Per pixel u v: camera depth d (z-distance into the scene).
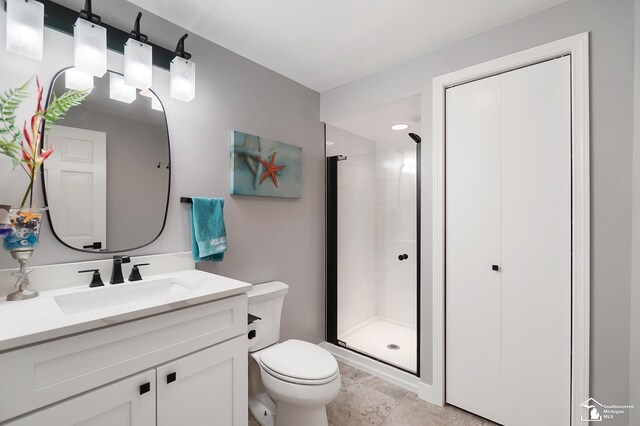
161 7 1.47
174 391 1.02
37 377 0.75
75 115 1.26
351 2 1.45
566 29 1.44
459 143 1.80
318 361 1.49
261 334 1.77
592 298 1.37
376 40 1.77
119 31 1.38
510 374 1.62
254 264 2.00
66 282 1.20
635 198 1.27
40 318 0.84
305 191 2.39
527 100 1.57
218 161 1.78
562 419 1.46
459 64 1.78
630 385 1.29
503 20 1.59
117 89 1.38
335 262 2.55
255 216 2.01
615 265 1.32
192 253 1.60
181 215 1.60
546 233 1.51
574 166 1.41
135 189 1.43
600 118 1.36
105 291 1.21
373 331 2.74
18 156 1.13
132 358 0.92
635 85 1.28
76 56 1.17
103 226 1.33
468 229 1.76
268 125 2.09
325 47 1.84
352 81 2.30
